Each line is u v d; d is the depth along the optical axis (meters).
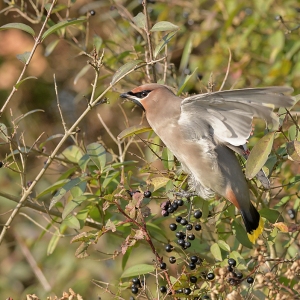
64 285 14.03
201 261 9.65
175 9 15.47
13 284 14.95
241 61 14.03
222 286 8.28
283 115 9.55
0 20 16.88
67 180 10.21
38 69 16.83
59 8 12.56
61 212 10.60
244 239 9.73
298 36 14.05
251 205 9.53
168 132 9.59
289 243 9.88
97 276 13.96
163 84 10.51
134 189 10.21
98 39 11.91
